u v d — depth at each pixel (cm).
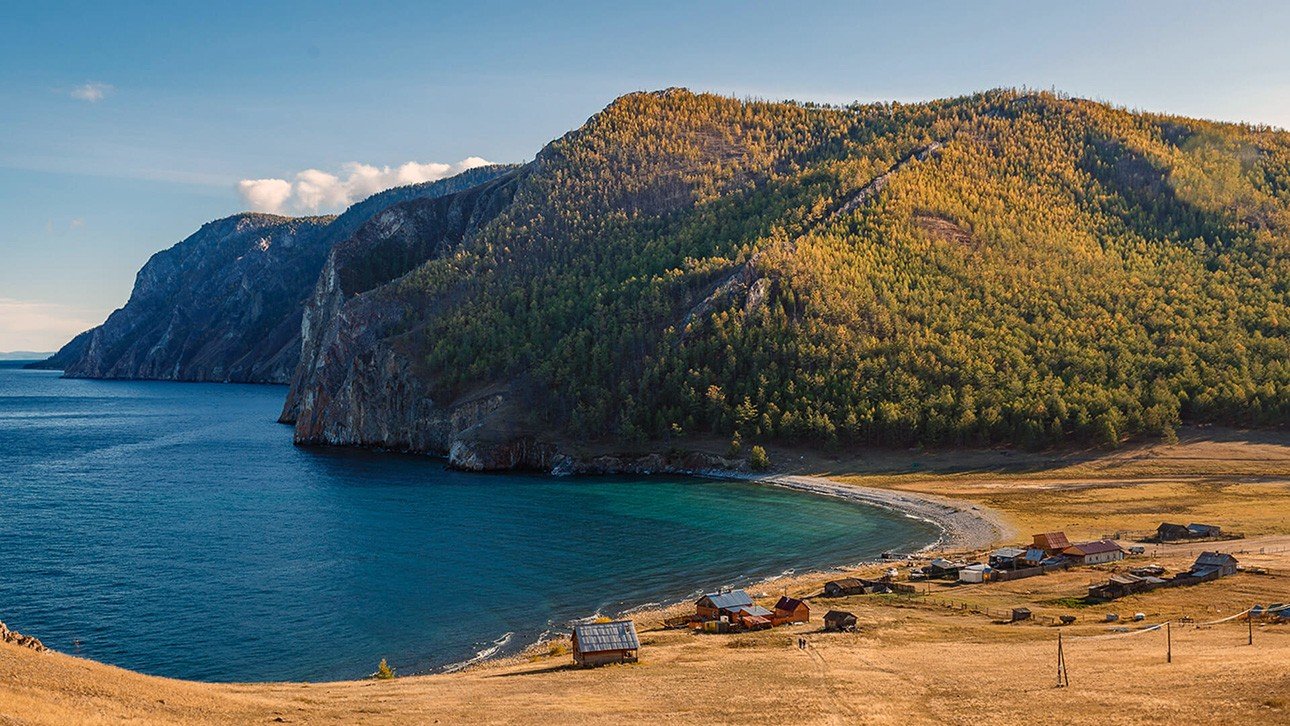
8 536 13150
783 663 6475
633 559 12044
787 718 4788
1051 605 8594
